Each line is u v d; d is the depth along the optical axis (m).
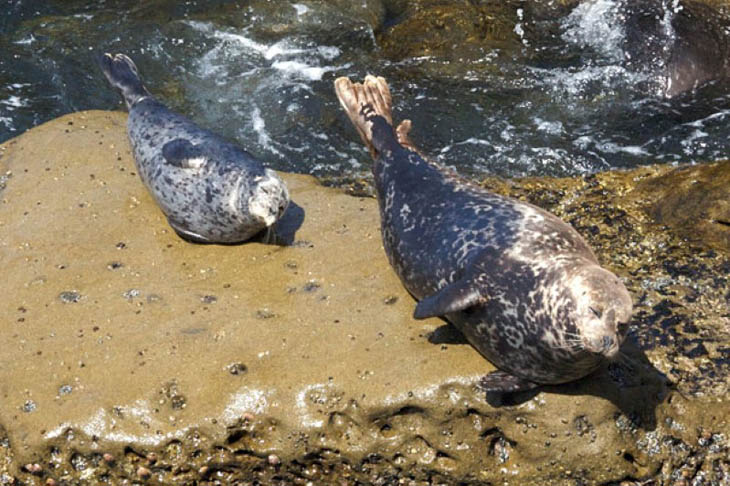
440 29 23.86
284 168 19.53
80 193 17.25
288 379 13.12
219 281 15.11
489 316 12.72
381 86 17.11
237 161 15.75
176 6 25.28
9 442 13.15
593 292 11.58
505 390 12.63
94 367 13.53
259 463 13.15
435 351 13.41
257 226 15.57
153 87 22.31
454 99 21.59
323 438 12.98
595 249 16.27
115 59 18.75
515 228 13.34
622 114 20.98
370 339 13.66
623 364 13.41
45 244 15.98
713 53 22.02
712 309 14.62
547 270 12.34
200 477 13.20
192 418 12.97
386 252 15.07
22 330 14.20
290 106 21.52
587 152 19.72
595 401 12.83
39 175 17.72
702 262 15.58
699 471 13.09
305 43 23.84
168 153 15.85
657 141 19.97
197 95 22.02
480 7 24.36
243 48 23.67
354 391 12.94
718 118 20.61
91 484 13.21
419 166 15.30
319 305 14.41
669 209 16.89
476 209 13.95
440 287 13.73
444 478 13.08
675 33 22.61
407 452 13.03
